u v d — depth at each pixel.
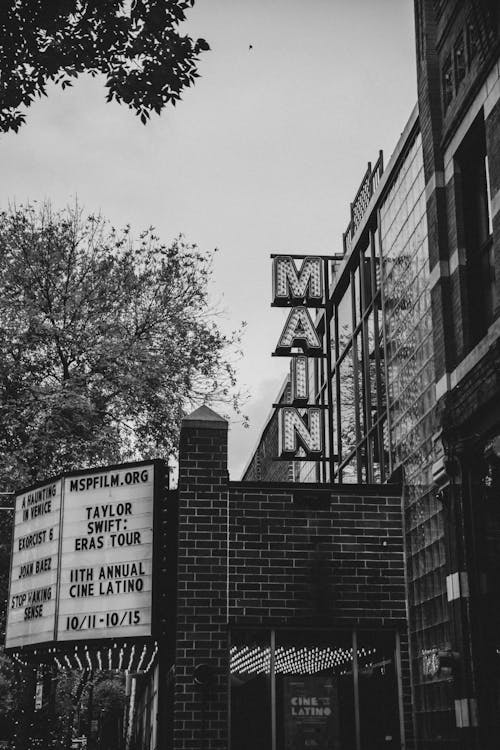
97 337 25.25
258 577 15.51
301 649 15.38
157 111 11.85
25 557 17.36
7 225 25.41
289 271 24.59
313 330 23.80
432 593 14.95
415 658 15.45
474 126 14.84
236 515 15.79
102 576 15.95
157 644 15.92
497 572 13.39
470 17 14.79
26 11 11.34
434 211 16.02
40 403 23.36
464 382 14.23
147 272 26.20
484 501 13.84
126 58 11.64
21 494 17.95
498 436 13.32
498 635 13.23
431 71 16.50
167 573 16.20
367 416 21.72
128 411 25.20
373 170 22.27
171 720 15.45
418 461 16.39
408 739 15.09
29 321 24.22
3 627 24.83
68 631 15.92
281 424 23.45
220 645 14.96
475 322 14.83
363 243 22.77
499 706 13.03
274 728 14.85
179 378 25.75
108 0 11.38
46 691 27.62
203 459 15.88
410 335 18.05
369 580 15.84
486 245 14.58
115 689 63.59
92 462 23.95
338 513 16.09
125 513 16.11
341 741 14.98
